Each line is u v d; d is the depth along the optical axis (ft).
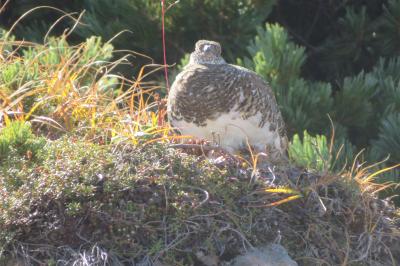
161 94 45.65
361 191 34.32
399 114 46.50
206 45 36.19
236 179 32.35
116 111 36.73
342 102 48.55
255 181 32.55
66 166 31.24
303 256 32.24
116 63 39.22
